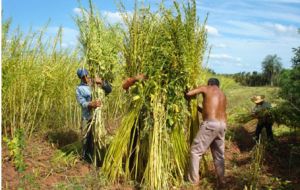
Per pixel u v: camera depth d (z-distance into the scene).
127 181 4.29
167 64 4.22
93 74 4.53
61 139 5.59
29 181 4.04
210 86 4.45
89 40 4.48
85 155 4.74
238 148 5.85
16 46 5.43
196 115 4.54
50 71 5.71
